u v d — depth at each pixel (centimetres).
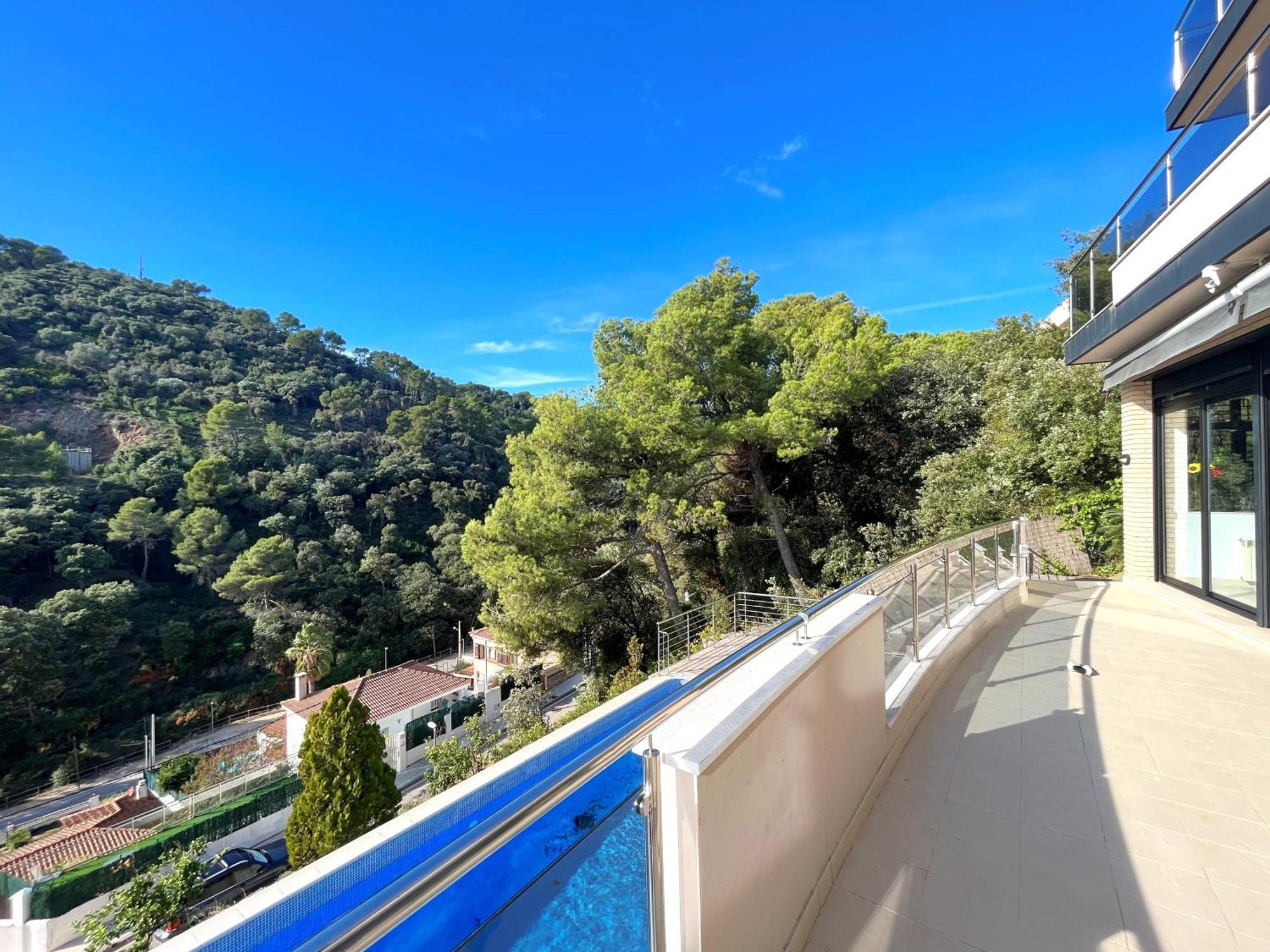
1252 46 337
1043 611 519
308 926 60
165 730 2616
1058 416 884
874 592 245
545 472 1195
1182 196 417
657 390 1078
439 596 3616
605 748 84
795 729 149
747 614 1112
